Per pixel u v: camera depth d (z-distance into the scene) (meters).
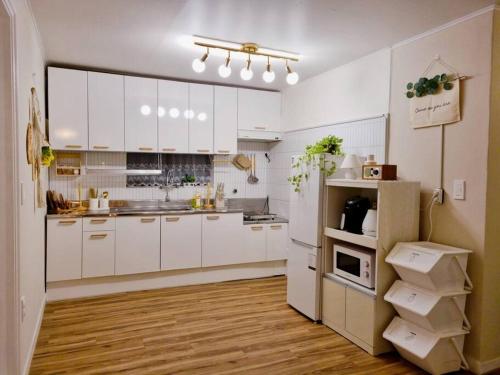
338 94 3.89
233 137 4.74
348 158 3.13
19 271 2.05
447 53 2.72
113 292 3.99
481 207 2.48
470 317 2.54
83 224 3.79
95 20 2.80
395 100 3.17
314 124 4.29
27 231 2.41
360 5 2.47
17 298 2.04
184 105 4.45
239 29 2.93
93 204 4.19
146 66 4.00
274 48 3.33
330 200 3.22
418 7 2.48
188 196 4.85
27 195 2.41
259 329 3.11
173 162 4.75
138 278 4.09
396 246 2.70
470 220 2.55
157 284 4.18
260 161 5.30
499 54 2.46
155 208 4.61
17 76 2.03
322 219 3.24
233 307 3.61
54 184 4.22
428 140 2.86
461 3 2.41
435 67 2.81
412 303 2.47
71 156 4.24
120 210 4.26
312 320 3.30
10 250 2.01
